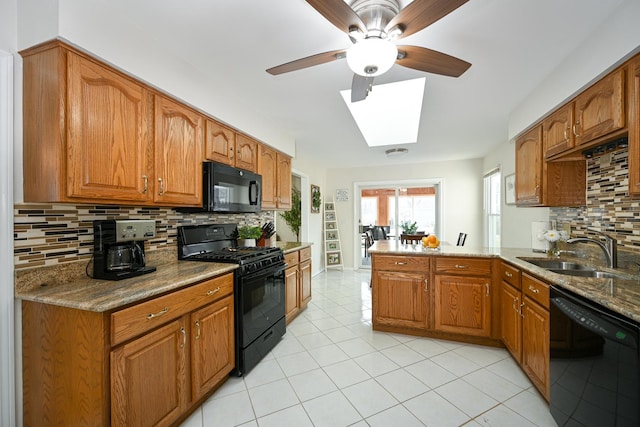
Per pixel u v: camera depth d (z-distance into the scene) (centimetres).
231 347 205
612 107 154
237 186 257
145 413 138
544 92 219
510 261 226
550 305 163
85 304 120
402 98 327
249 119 271
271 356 244
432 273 271
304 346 262
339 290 456
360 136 374
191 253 240
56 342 129
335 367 226
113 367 124
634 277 168
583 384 130
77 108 135
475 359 237
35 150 134
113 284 151
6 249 134
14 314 136
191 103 199
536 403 181
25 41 134
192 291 168
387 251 285
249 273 222
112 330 123
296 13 146
